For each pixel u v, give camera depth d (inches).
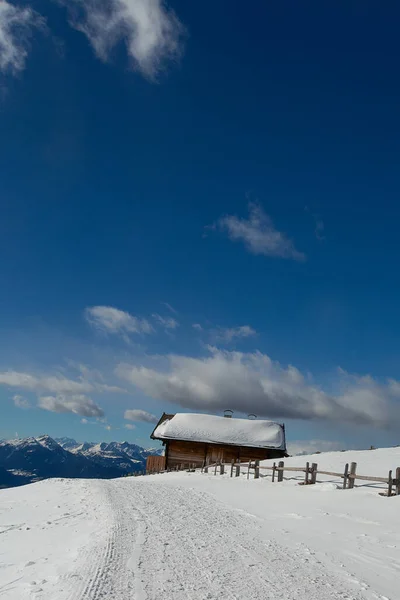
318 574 281.9
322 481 784.9
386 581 277.1
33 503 667.4
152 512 519.2
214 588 240.1
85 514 523.8
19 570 286.5
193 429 1856.5
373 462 921.5
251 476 1042.1
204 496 715.4
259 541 372.8
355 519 481.7
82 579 242.4
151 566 275.3
